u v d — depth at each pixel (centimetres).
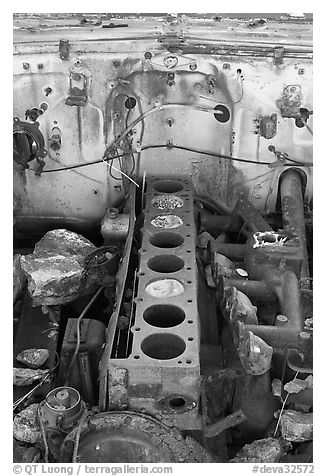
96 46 146
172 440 110
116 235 150
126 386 112
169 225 142
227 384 121
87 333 132
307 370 119
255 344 114
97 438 110
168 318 124
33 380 129
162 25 151
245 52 145
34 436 116
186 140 156
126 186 160
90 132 154
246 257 136
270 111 150
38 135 153
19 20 153
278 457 117
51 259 145
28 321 143
